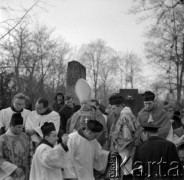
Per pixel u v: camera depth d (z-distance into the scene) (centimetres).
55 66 3609
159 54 3309
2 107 1738
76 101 1427
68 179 598
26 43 2520
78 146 604
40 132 708
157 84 3344
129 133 673
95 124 600
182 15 2708
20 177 616
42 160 557
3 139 622
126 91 1636
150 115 739
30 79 2581
